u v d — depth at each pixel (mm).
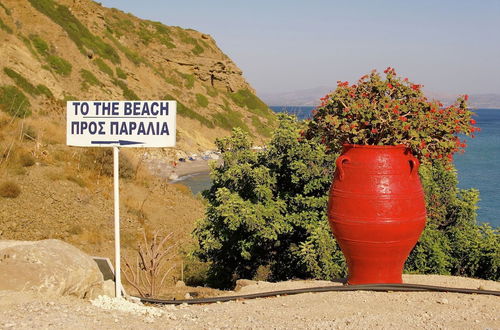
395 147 6758
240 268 12305
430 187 11656
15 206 17781
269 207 11133
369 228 6637
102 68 53719
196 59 76438
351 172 6781
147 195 23266
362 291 6758
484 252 11172
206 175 43219
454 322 5371
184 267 14008
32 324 4379
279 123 12055
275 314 5801
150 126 6547
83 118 6691
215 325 5207
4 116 26172
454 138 7223
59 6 56438
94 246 16703
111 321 4914
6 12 46312
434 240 11180
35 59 43969
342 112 7098
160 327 4969
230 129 66500
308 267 10281
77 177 21609
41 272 5250
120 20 74750
